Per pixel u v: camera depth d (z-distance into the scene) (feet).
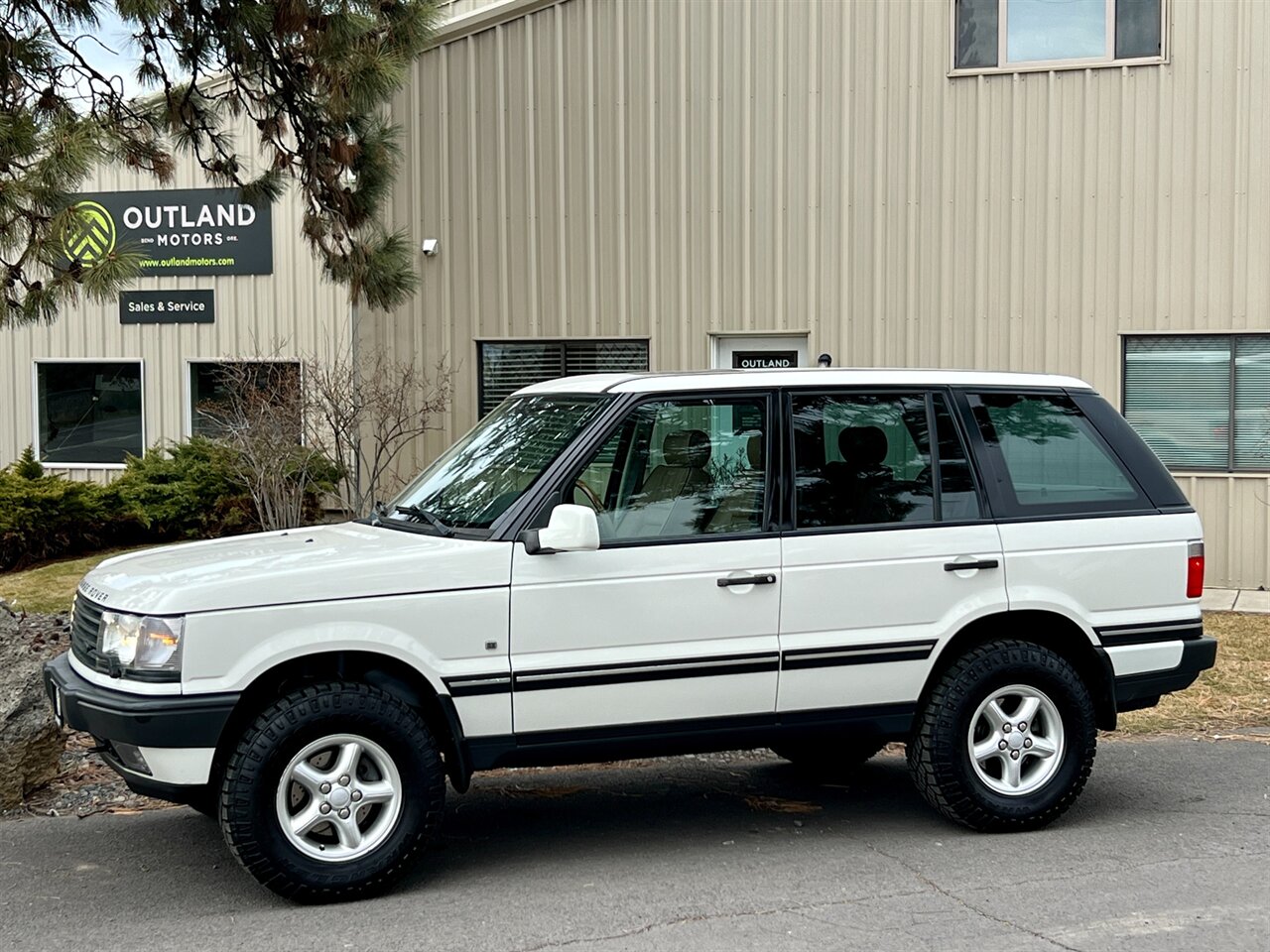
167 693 15.60
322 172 38.11
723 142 44.29
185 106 38.29
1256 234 41.24
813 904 16.15
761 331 44.39
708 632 17.54
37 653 24.48
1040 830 19.29
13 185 29.91
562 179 45.24
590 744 17.25
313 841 16.57
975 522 18.78
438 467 20.11
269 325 56.90
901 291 43.57
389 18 37.42
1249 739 25.25
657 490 17.76
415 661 16.46
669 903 16.25
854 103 43.52
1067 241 42.57
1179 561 19.65
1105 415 19.98
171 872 17.75
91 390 58.39
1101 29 42.11
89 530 48.52
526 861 18.13
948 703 18.48
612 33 44.70
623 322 45.14
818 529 18.15
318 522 47.37
